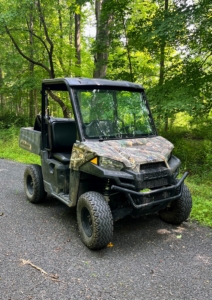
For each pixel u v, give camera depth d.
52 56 14.20
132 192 3.37
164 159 3.72
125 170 3.44
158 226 4.36
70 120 4.94
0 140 12.77
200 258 3.46
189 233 4.14
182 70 8.33
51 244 3.76
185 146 8.95
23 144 5.75
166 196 3.72
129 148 3.75
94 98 4.05
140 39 8.61
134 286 2.89
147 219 4.62
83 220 3.76
